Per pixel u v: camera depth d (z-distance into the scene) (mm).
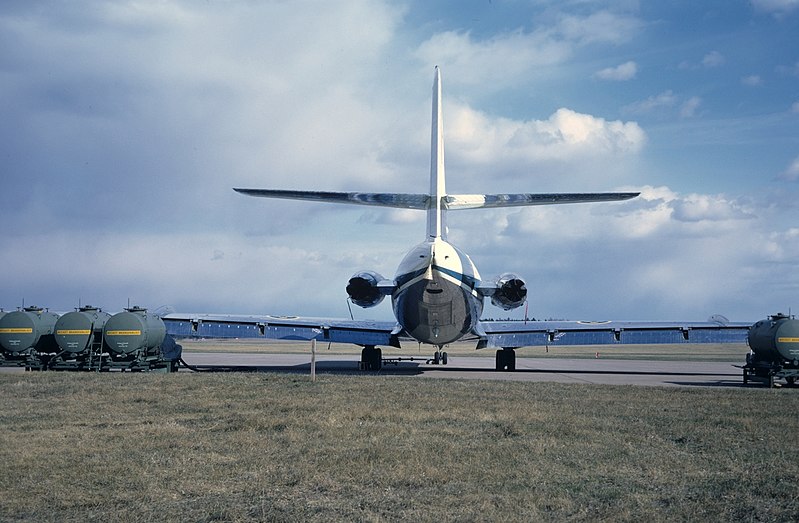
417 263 22844
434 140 24453
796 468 9445
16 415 13250
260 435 11289
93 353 24281
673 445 10961
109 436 11094
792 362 21766
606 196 21141
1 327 23875
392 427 12039
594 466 9461
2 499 7660
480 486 8344
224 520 7000
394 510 7355
